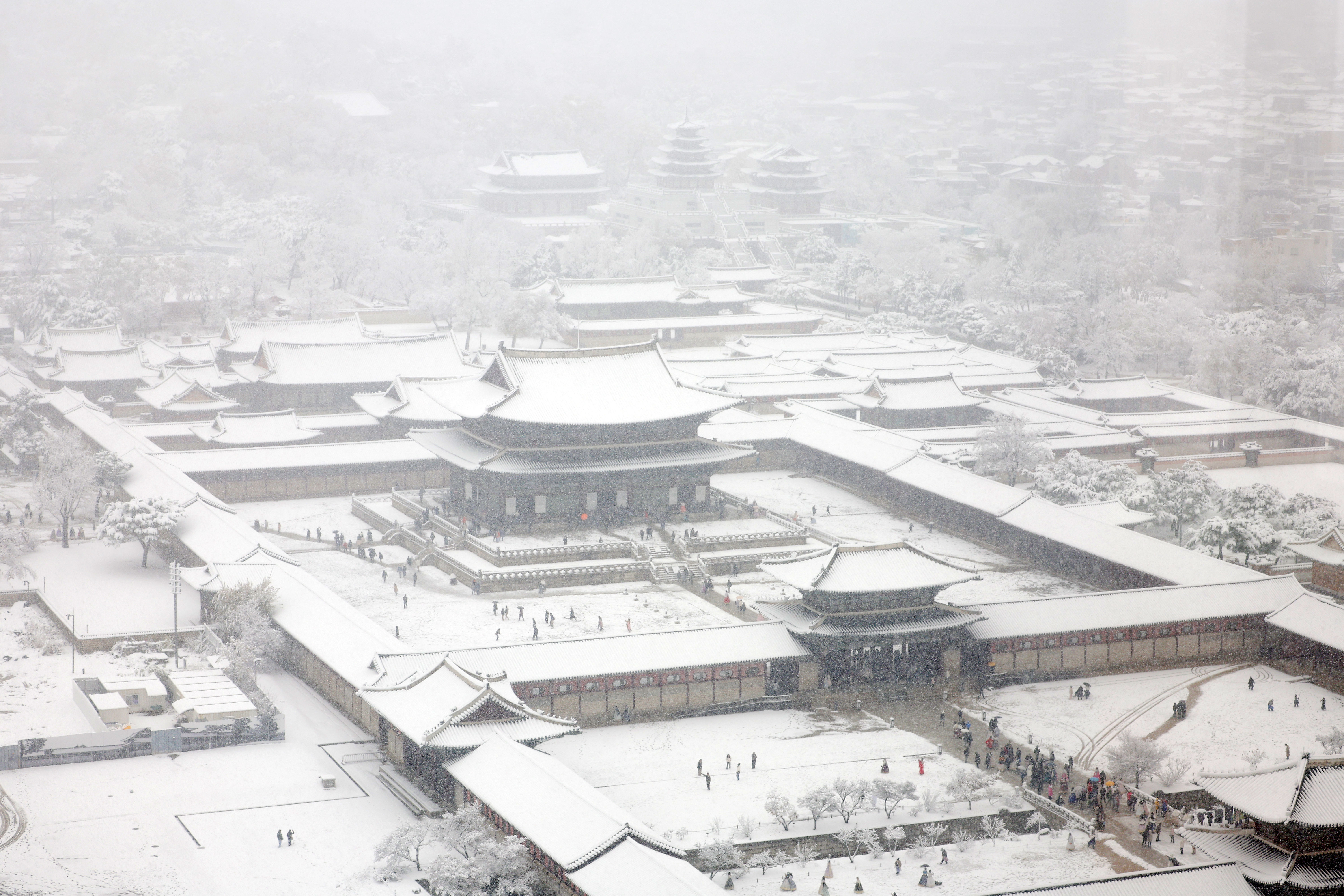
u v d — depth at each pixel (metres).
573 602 194.62
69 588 193.50
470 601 194.00
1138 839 131.00
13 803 133.88
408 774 142.50
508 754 132.88
